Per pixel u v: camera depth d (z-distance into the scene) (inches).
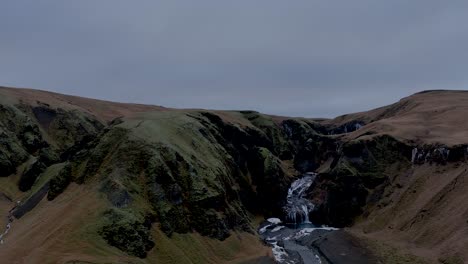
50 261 3193.9
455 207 4505.4
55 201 4473.4
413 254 4188.0
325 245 4884.4
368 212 5797.2
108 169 4520.2
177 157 4830.2
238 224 4980.3
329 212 6215.6
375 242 4763.8
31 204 4904.0
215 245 4377.5
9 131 6589.6
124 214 3848.4
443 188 4909.0
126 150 4690.0
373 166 6235.2
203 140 5880.9
